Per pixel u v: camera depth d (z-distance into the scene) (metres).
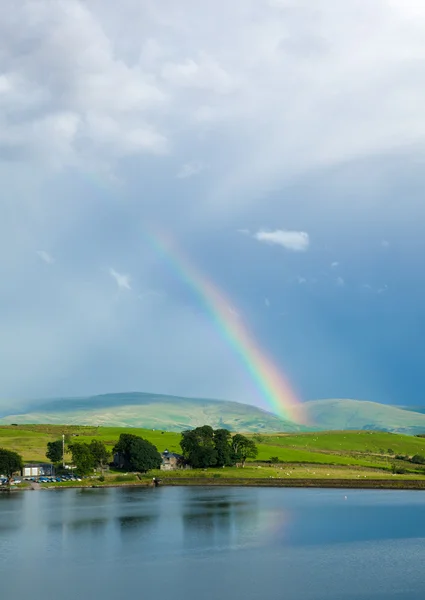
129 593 123.38
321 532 185.00
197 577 134.50
